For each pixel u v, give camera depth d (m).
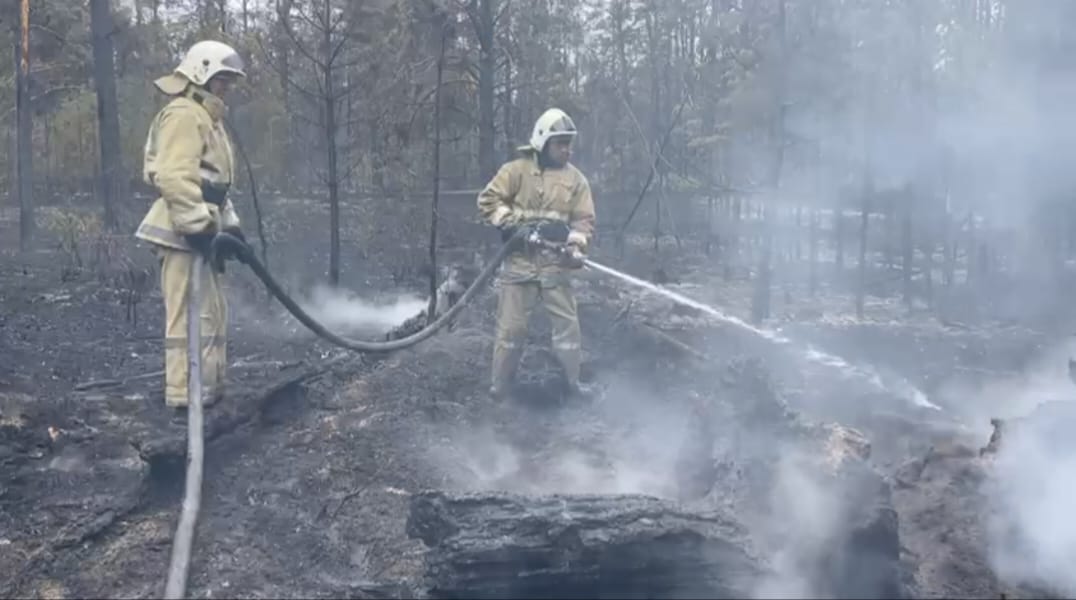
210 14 17.73
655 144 17.95
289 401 6.93
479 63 15.55
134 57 21.11
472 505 4.22
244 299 11.38
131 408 7.28
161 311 11.09
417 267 12.43
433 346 8.49
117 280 11.87
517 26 17.69
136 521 5.32
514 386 7.24
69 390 7.67
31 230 15.43
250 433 6.39
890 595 4.12
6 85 20.91
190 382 5.60
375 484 5.78
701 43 14.73
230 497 5.58
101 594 4.59
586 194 7.22
